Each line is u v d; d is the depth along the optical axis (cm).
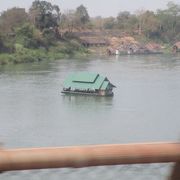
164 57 15475
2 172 315
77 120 5725
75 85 7938
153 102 7025
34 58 12812
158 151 321
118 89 8381
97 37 17662
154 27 19375
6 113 6038
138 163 321
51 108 6494
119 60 14212
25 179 340
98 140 4756
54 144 4591
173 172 331
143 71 10756
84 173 347
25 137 4794
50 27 15175
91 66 11888
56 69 10875
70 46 15338
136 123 5519
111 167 346
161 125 5375
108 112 6328
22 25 14225
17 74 9838
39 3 15100
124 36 18550
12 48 12762
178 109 6400
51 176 340
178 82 8850
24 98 7081
